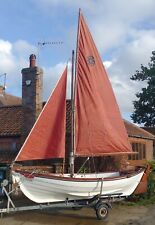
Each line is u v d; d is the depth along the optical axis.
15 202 14.21
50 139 13.40
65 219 12.69
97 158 18.55
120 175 14.88
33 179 12.48
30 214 13.30
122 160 20.72
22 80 19.73
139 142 25.14
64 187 12.75
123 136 15.18
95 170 17.89
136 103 49.06
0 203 14.02
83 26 14.91
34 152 13.13
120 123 15.17
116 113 15.11
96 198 13.16
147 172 15.61
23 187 12.44
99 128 14.58
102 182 13.30
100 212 12.75
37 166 16.36
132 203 15.26
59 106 13.59
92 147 14.39
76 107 14.34
